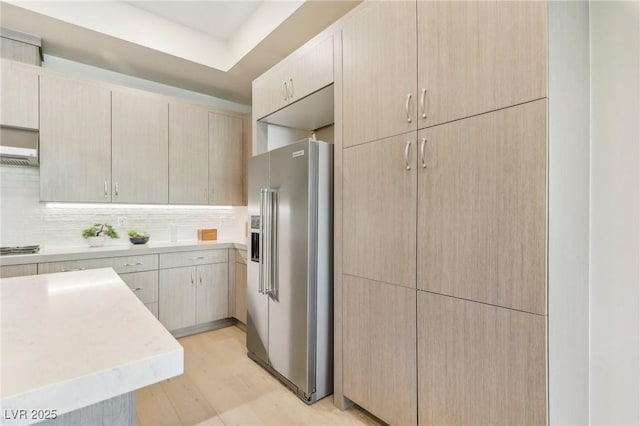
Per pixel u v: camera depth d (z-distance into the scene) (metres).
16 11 2.42
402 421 1.69
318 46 2.25
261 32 2.85
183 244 3.43
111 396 0.62
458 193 1.45
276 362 2.44
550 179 1.19
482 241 1.37
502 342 1.30
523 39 1.24
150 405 2.11
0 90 2.59
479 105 1.37
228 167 3.90
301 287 2.20
